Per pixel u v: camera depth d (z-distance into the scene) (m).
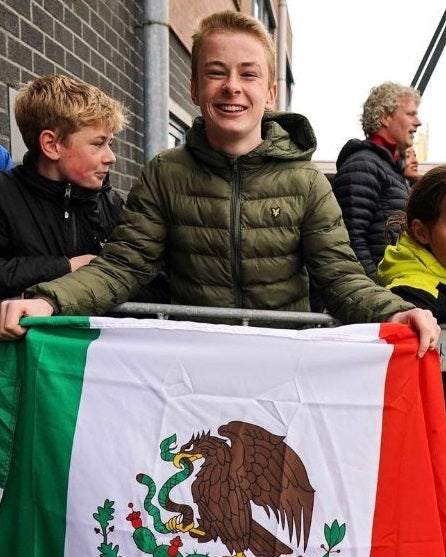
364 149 2.84
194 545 1.37
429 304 1.71
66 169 1.90
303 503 1.37
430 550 1.36
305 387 1.39
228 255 1.73
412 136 3.07
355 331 1.39
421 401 1.39
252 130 1.70
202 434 1.40
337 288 1.65
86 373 1.43
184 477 1.39
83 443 1.41
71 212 1.97
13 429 1.43
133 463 1.39
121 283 1.71
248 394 1.39
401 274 1.83
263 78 1.73
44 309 1.48
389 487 1.37
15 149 2.74
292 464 1.38
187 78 6.46
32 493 1.41
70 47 3.39
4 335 1.43
